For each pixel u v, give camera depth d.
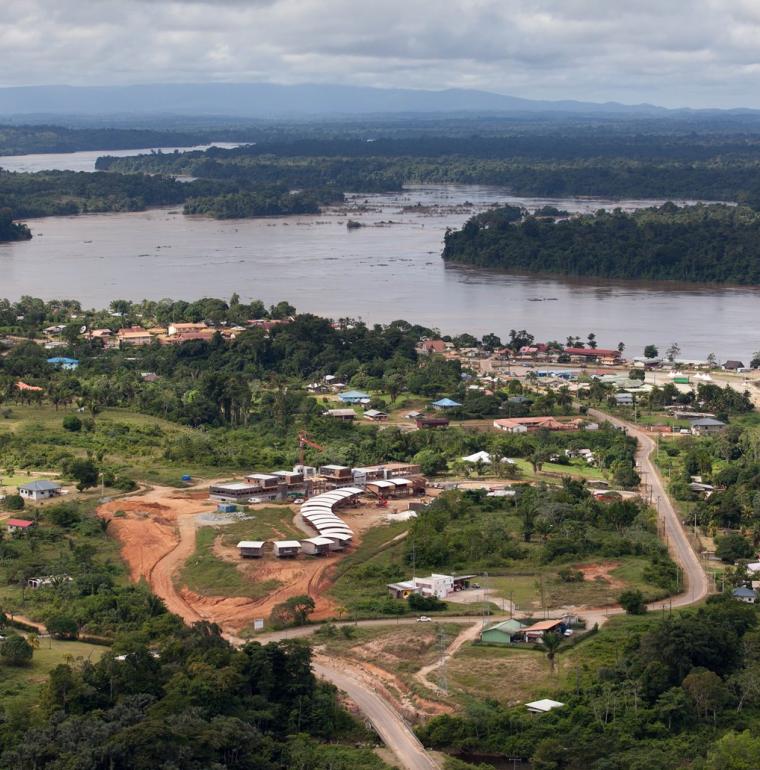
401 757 190.75
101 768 176.00
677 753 193.50
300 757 187.12
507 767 193.00
